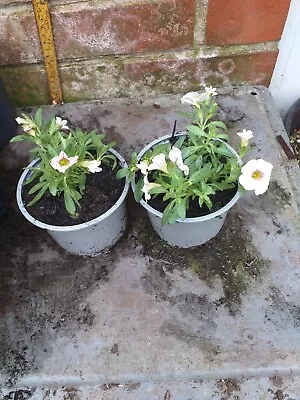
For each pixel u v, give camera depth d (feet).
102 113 4.39
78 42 3.98
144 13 3.79
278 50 4.17
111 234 3.64
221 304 3.51
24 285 3.64
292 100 4.88
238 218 3.85
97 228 3.44
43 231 3.88
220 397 3.19
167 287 3.59
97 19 3.81
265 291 3.55
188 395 3.21
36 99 4.45
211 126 3.29
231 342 3.35
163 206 3.34
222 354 3.31
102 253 3.76
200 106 3.44
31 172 3.49
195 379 3.26
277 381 3.24
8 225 3.91
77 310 3.52
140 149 4.18
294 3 3.85
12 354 3.36
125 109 4.41
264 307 3.48
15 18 3.75
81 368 3.30
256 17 3.87
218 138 3.32
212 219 3.34
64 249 3.78
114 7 3.73
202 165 3.31
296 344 3.33
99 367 3.30
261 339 3.36
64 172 3.10
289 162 4.09
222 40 4.06
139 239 3.80
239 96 4.45
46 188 3.27
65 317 3.50
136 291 3.58
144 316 3.48
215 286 3.58
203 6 3.78
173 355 3.32
